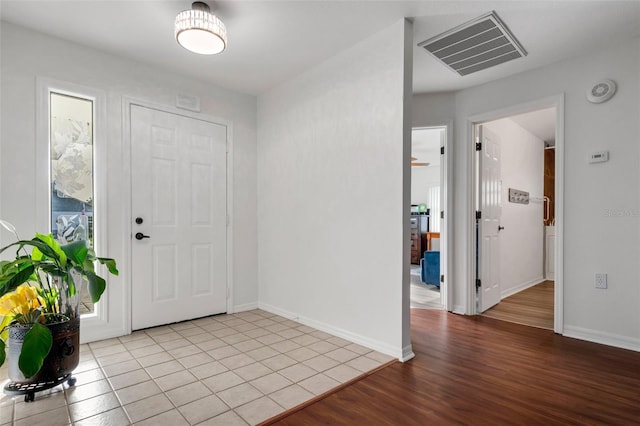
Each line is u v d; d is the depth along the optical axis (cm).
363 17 229
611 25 235
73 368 194
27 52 241
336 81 284
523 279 489
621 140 258
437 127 367
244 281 364
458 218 355
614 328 260
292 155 329
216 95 346
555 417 164
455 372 213
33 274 196
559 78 288
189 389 190
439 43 259
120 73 284
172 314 313
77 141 266
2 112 231
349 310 271
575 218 279
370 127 256
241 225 362
